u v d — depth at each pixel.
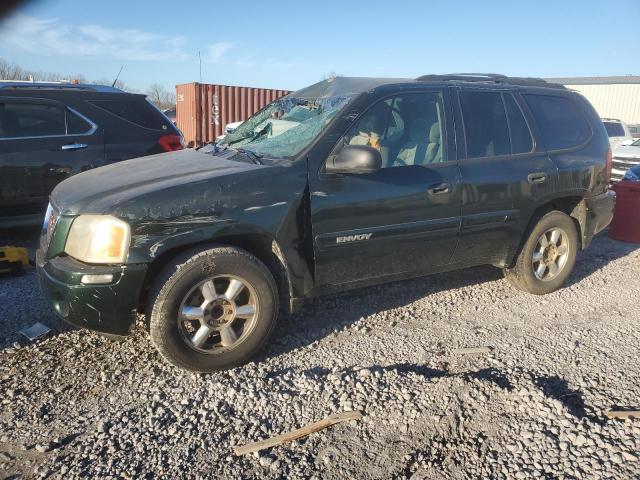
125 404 3.08
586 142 5.02
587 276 5.52
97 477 2.49
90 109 6.43
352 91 4.04
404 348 3.82
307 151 3.65
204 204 3.29
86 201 3.28
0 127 5.91
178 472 2.53
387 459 2.64
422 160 4.10
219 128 20.78
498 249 4.54
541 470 2.55
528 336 4.04
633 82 35.47
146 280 3.27
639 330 4.14
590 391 3.22
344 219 3.70
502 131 4.53
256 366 3.54
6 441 2.75
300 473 2.54
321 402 3.08
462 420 2.92
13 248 5.09
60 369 3.46
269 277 3.49
